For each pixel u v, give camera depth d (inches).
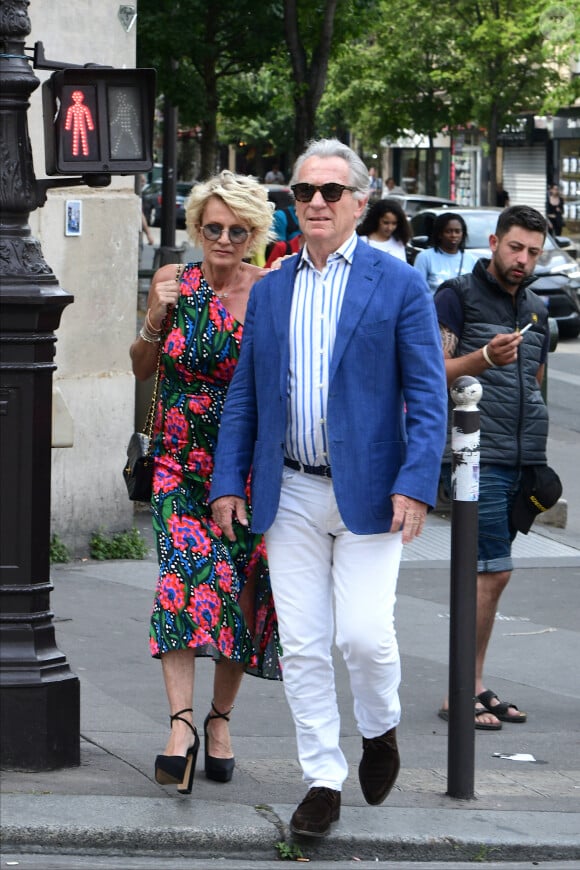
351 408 199.3
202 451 223.1
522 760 261.9
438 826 216.4
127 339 410.6
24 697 226.7
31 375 226.5
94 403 404.5
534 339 280.7
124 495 416.5
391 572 202.5
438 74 1690.5
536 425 278.7
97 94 228.4
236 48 993.5
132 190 408.2
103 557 408.2
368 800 213.3
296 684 206.4
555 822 222.1
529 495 278.2
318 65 765.9
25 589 228.2
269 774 238.7
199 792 225.6
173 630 213.2
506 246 276.1
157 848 205.9
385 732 210.8
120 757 239.3
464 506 228.4
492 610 284.7
